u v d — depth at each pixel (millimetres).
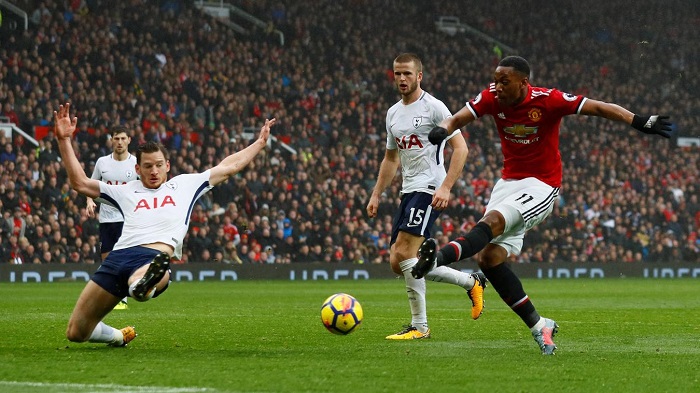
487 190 35875
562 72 45906
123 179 14484
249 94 36188
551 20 47219
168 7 38594
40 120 29969
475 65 43844
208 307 15172
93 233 27094
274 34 39500
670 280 32125
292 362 7230
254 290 22094
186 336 9664
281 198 30547
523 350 8320
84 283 24781
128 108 31984
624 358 7734
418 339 9477
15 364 6992
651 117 7504
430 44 43250
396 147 10148
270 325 11234
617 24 47938
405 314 13586
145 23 35656
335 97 38500
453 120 7934
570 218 35750
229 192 29844
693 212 38656
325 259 30391
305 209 30703
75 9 34406
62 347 8320
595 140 40594
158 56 34781
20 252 25750
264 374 6520
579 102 7762
